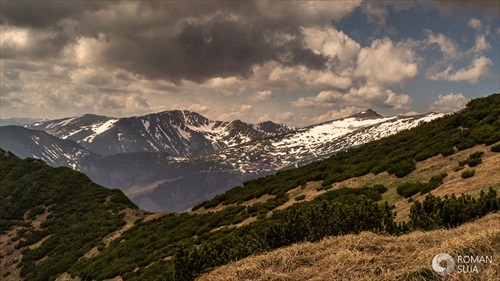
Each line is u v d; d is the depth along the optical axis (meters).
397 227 11.70
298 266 7.56
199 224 34.94
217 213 36.19
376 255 7.07
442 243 6.84
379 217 11.70
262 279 7.19
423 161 25.55
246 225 24.98
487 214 10.34
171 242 33.00
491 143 22.06
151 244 34.72
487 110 29.88
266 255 8.63
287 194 32.62
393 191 22.27
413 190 19.95
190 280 10.94
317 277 6.66
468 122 29.52
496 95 34.09
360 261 6.84
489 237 6.30
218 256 11.29
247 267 7.88
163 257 28.52
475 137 24.23
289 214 12.69
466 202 11.31
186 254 11.52
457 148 24.58
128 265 30.59
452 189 17.00
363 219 11.69
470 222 9.68
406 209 17.59
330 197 24.61
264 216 27.02
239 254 11.00
